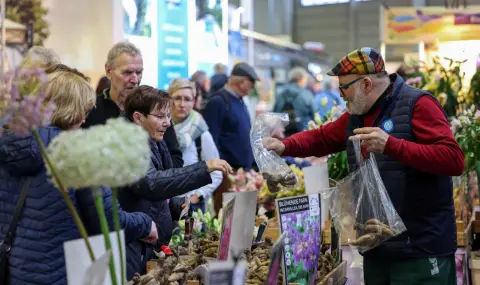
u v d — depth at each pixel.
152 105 3.47
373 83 3.14
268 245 3.20
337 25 18.59
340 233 3.27
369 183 3.11
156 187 3.16
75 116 2.69
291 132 9.62
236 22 10.85
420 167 2.99
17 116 1.90
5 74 1.94
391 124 3.13
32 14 6.45
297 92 9.98
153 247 3.33
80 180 1.84
